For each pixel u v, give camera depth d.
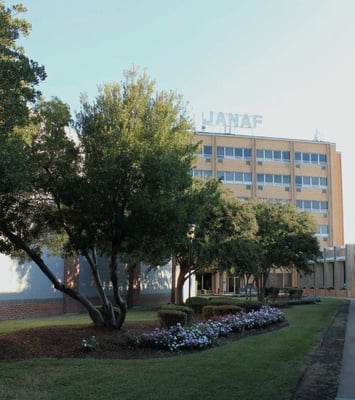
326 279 61.69
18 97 8.69
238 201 28.16
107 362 9.75
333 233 77.69
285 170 76.88
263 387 7.82
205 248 25.62
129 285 30.62
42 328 13.74
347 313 25.67
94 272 14.13
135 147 12.13
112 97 13.24
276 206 36.16
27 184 10.04
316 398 7.42
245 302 20.27
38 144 11.63
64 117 12.08
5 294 21.36
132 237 12.61
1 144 8.59
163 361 9.98
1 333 13.07
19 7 9.42
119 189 12.22
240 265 27.50
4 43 8.93
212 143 74.44
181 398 7.07
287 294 45.19
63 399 7.00
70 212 12.52
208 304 20.58
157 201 11.91
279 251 34.06
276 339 13.60
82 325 14.80
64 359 10.04
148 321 17.12
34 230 12.88
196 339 11.78
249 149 75.81
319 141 79.38
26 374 8.55
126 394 7.27
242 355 10.75
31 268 22.75
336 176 82.06
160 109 13.47
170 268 34.94
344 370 9.65
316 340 13.87
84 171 12.39
